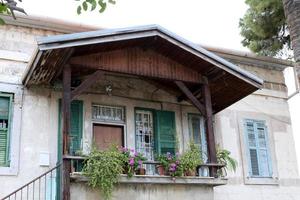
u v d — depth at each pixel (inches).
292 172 476.7
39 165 360.2
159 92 430.9
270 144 475.5
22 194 347.9
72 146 374.0
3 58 374.9
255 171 456.4
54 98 382.6
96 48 343.9
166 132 419.5
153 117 422.3
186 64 383.6
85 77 387.9
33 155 360.8
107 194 318.7
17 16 382.0
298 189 472.7
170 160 357.4
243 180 445.7
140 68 363.6
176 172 349.1
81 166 347.6
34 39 393.4
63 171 313.3
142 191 342.0
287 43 528.1
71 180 317.7
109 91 403.2
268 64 507.2
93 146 346.9
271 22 515.2
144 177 337.1
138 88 421.7
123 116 408.8
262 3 501.0
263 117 483.5
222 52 470.9
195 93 420.2
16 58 379.6
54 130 374.3
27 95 374.0
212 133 374.9
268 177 460.1
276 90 504.1
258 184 451.8
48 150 366.9
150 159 405.1
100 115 399.5
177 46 361.7
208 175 391.5
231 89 403.5
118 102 407.8
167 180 345.4
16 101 368.2
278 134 486.0
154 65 371.2
